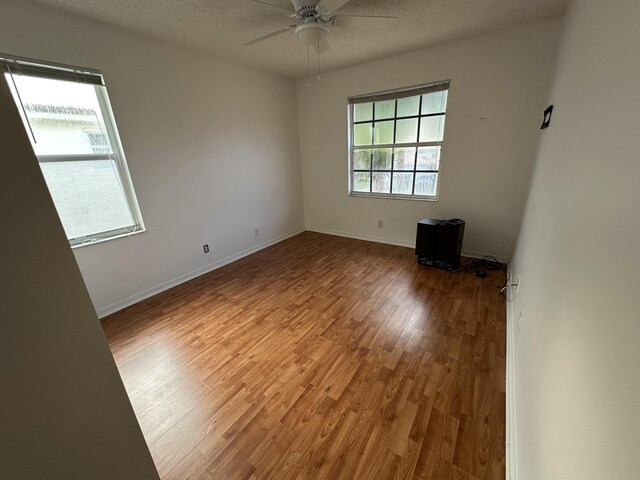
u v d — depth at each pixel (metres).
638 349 0.39
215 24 2.25
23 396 0.55
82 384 0.66
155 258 2.79
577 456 0.56
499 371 1.68
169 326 2.28
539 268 1.38
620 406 0.42
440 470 1.19
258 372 1.77
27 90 1.92
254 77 3.51
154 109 2.58
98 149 2.32
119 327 2.29
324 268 3.28
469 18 2.35
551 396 0.82
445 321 2.18
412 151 3.54
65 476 0.64
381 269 3.17
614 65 0.76
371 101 3.54
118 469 0.76
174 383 1.71
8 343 0.53
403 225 3.84
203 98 2.97
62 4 1.88
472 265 3.12
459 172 3.20
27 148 0.54
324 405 1.52
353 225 4.32
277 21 2.22
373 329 2.13
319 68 3.58
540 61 2.52
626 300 0.46
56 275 0.60
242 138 3.49
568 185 1.07
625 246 0.50
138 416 1.50
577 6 1.60
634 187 0.50
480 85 2.83
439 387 1.59
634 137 0.54
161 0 1.88
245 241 3.78
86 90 2.19
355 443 1.31
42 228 0.57
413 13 2.24
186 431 1.41
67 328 0.63
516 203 2.96
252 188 3.75
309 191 4.61
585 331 0.64
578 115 1.10
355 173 4.12
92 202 2.34
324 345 1.98
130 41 2.34
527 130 2.73
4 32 1.76
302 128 4.30
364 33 2.54
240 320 2.33
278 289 2.83
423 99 3.27
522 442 1.09
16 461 0.55
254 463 1.25
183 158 2.89
